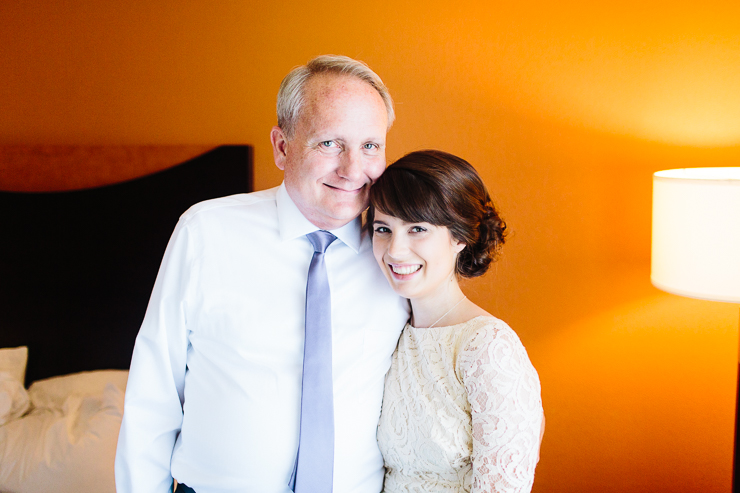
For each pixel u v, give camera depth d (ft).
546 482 6.58
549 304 6.37
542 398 6.49
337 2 6.32
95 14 6.66
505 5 6.09
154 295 3.84
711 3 5.75
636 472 6.40
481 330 3.44
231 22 6.50
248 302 3.73
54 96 6.84
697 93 5.87
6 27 6.76
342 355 3.77
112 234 6.83
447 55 6.23
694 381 6.18
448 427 3.53
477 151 6.31
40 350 7.07
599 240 6.22
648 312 6.19
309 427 3.50
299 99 3.52
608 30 5.96
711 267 4.77
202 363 3.80
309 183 3.54
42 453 5.58
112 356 7.08
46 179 6.80
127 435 3.77
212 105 6.66
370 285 3.97
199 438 3.74
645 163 6.04
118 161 6.71
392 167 3.59
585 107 6.08
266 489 3.64
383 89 3.75
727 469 6.20
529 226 6.31
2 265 6.91
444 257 3.61
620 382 6.33
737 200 4.62
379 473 4.01
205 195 6.66
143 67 6.68
